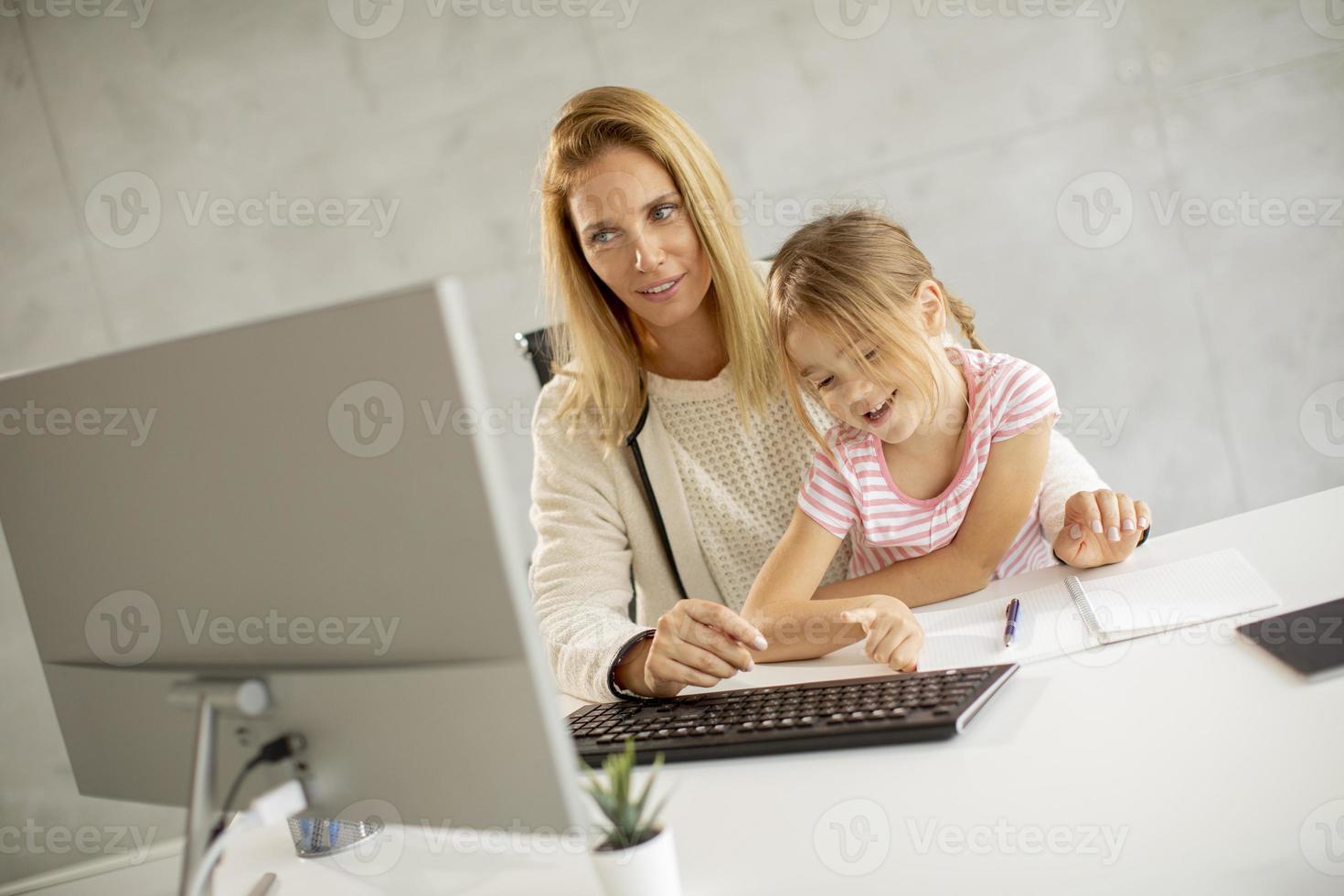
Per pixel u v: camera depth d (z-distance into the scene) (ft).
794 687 3.58
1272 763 2.43
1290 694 2.74
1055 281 8.91
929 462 4.66
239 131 9.30
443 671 2.27
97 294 9.46
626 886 2.27
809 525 4.54
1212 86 8.58
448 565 2.22
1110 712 2.89
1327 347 8.79
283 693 2.51
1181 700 2.85
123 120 9.33
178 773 2.78
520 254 9.25
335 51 9.17
